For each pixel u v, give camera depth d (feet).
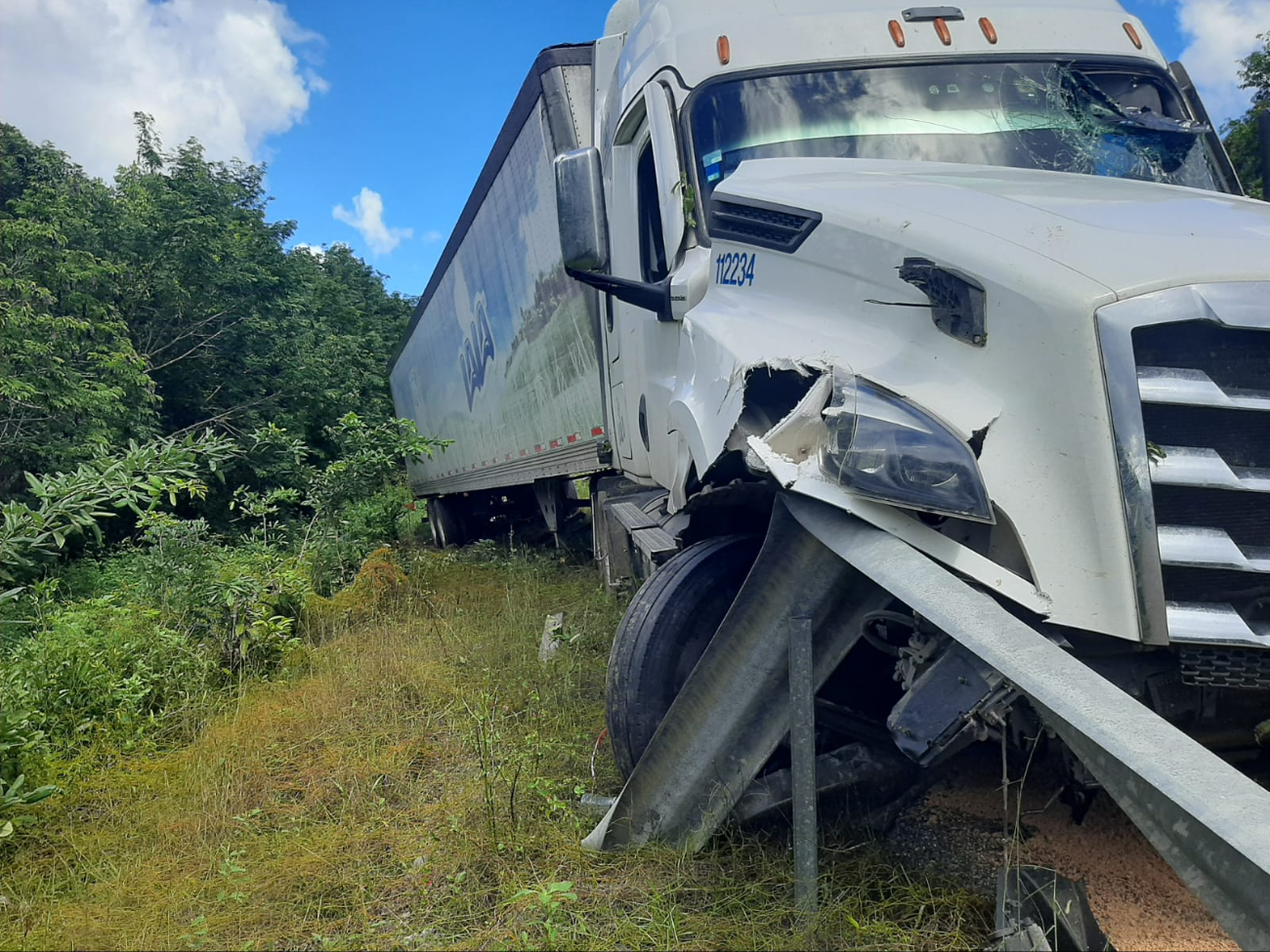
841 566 8.33
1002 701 7.20
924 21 14.40
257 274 61.98
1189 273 7.77
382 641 21.50
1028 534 7.61
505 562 33.47
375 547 34.83
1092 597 7.38
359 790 13.04
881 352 9.16
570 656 18.35
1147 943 8.24
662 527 14.96
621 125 16.67
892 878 9.17
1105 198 9.73
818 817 9.82
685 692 9.30
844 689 10.42
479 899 9.91
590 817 11.22
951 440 7.85
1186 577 7.43
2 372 38.40
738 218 12.27
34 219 51.57
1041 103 13.64
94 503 14.11
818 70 13.99
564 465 29.50
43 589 23.08
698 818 9.57
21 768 13.76
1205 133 13.62
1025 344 7.97
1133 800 5.40
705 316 12.09
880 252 9.67
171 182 64.18
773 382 10.14
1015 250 8.41
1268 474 7.55
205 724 16.48
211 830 12.22
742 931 8.61
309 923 9.82
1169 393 7.46
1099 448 7.47
